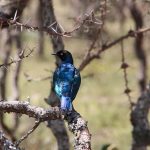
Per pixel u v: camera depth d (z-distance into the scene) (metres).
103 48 9.63
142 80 21.94
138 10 16.12
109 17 12.92
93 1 10.73
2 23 7.08
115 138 21.36
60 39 9.98
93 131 22.50
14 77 14.34
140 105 9.64
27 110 6.15
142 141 9.60
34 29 6.50
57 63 10.07
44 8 9.05
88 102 26.97
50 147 18.34
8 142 5.60
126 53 34.00
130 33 9.56
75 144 5.94
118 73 31.91
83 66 9.67
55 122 9.40
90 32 9.15
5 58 14.98
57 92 9.16
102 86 30.19
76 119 6.20
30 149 17.20
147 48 27.30
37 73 28.97
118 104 26.38
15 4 8.52
